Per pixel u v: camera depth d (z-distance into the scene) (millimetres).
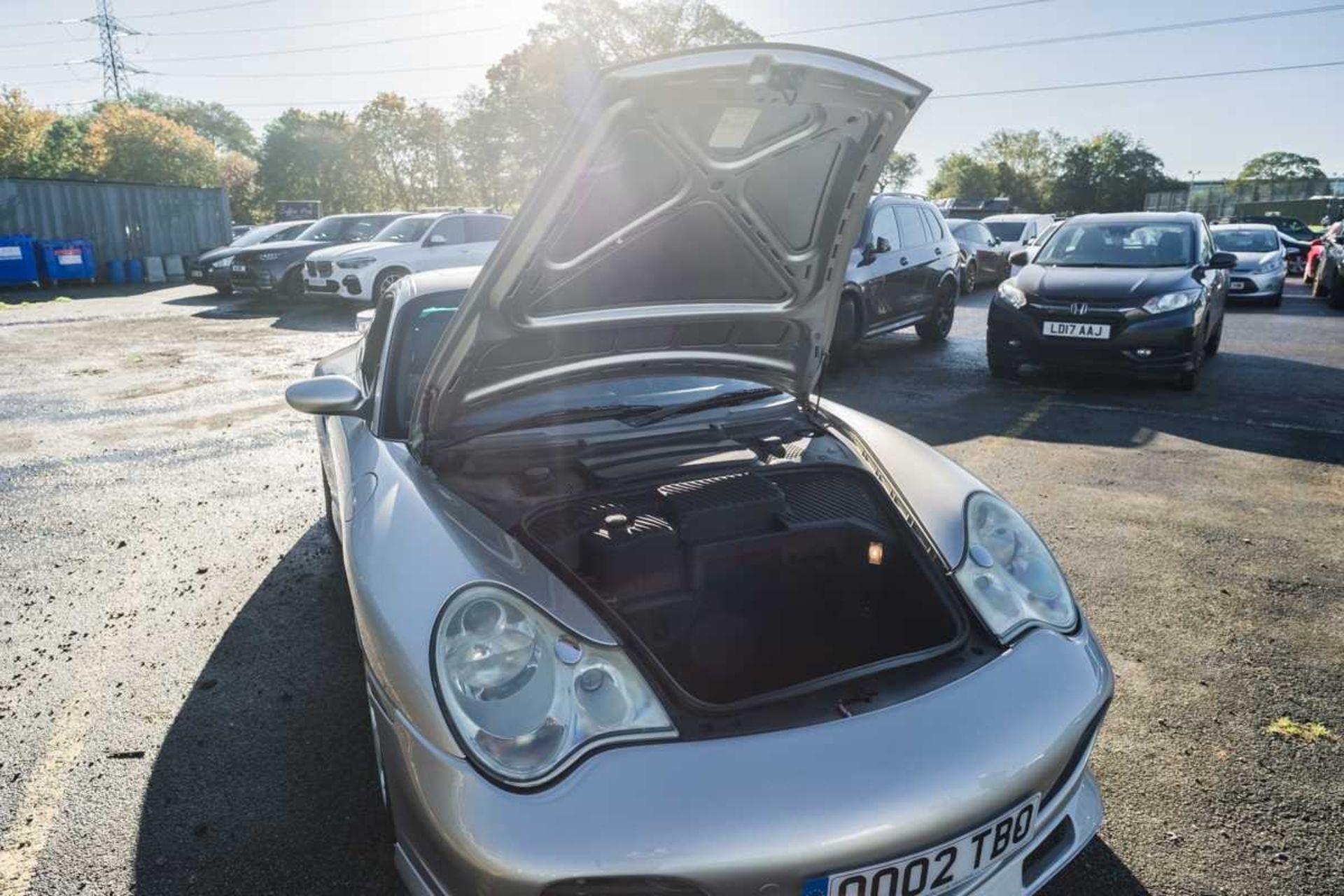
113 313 13156
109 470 5121
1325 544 3846
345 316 12711
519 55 42125
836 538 2139
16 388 7562
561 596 1658
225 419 6426
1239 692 2676
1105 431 5844
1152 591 3395
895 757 1485
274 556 3793
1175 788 2238
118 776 2311
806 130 1919
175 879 1952
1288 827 2092
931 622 1953
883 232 8477
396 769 1533
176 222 19562
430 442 2232
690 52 1611
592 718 1475
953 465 2393
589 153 1675
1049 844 1780
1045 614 1908
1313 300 14133
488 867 1335
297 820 2139
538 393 2373
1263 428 5879
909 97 1917
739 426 2564
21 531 4133
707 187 1940
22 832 2102
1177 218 7914
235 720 2561
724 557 2004
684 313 2250
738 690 2094
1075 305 6965
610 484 2125
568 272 1949
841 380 7770
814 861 1375
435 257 12594
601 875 1327
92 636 3072
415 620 1593
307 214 28531
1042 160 75188
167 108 74562
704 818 1364
